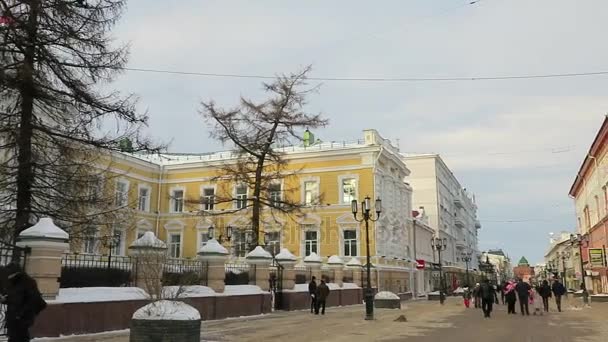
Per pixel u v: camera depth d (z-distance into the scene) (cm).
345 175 4291
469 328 1809
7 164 1577
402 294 4528
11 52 1555
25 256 1318
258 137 2988
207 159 5025
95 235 1820
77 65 1678
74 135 1672
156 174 4959
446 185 8406
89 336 1386
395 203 4825
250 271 2484
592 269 4738
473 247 12388
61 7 1598
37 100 1600
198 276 2025
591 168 5081
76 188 1659
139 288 1647
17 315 912
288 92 3033
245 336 1492
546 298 2825
